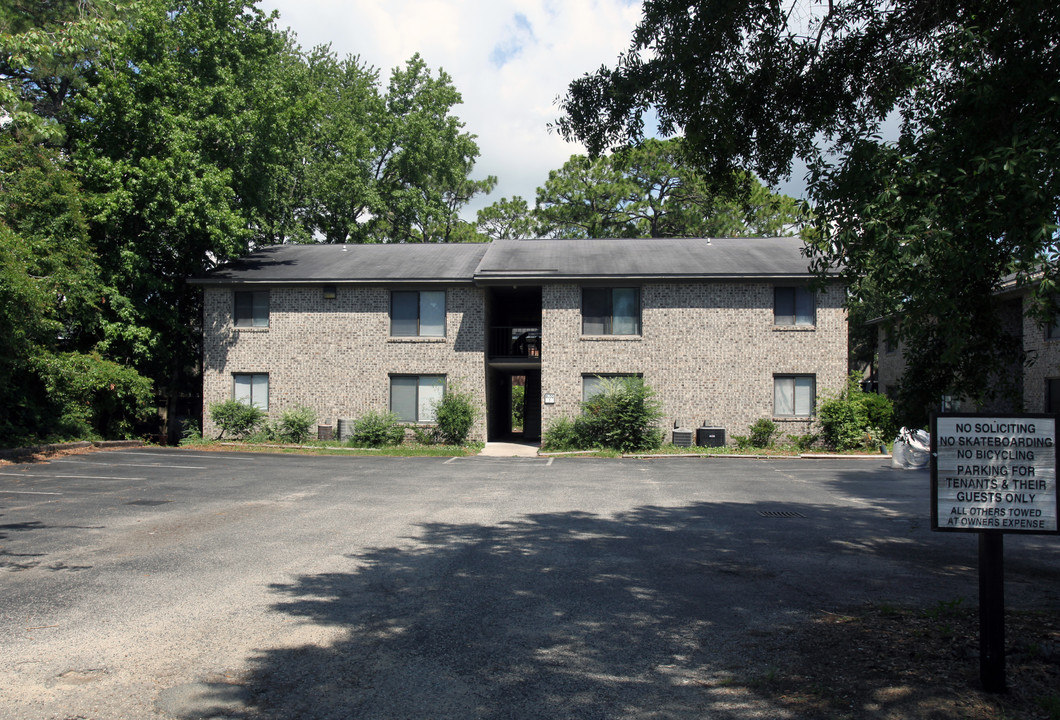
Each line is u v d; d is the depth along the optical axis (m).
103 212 22.59
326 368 25.59
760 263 24.88
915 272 5.32
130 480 15.15
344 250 29.45
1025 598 6.83
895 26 7.79
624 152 9.33
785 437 24.06
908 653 5.14
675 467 19.58
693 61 8.19
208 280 25.25
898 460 19.41
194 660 5.07
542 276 23.94
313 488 14.55
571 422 24.50
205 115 25.19
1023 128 5.02
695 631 5.80
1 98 12.71
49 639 5.47
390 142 39.31
